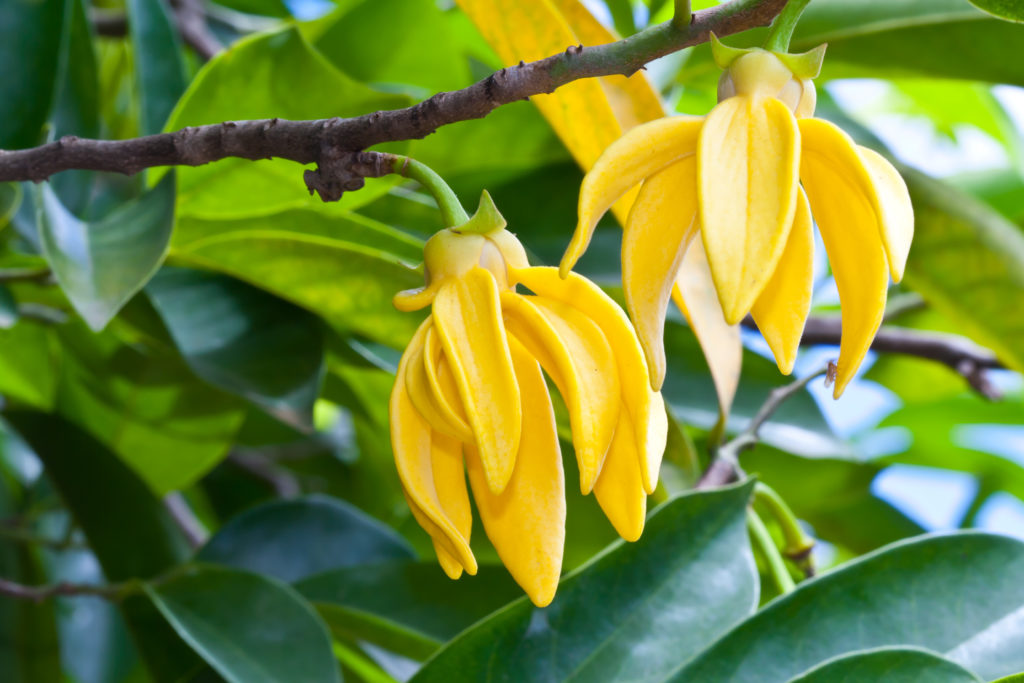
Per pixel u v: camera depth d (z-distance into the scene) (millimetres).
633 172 283
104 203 489
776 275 283
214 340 413
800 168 286
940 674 324
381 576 440
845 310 284
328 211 406
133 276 357
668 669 346
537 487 289
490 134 485
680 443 399
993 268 438
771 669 339
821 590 347
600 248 473
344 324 439
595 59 296
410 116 303
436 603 431
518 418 283
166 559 457
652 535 360
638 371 286
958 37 457
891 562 350
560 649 347
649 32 295
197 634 386
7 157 318
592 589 354
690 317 388
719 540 361
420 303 295
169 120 389
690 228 285
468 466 294
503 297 292
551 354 287
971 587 348
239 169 394
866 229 281
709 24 293
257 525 484
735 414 474
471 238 297
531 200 491
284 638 385
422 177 305
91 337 491
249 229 416
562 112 361
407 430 293
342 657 461
